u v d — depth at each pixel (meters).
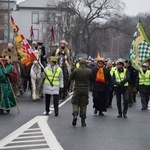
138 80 23.38
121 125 16.50
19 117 18.16
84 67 16.33
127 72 19.23
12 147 12.12
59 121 17.16
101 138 13.59
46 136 13.81
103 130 15.20
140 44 25.64
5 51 26.12
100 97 19.45
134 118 18.81
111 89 23.17
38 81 25.58
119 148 12.09
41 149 11.84
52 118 17.98
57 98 18.78
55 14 82.31
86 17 85.94
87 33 88.62
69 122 16.97
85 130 15.11
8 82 19.30
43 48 27.52
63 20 81.81
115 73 19.19
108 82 19.48
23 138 13.48
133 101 27.03
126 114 20.38
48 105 19.05
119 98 19.17
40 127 15.60
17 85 26.70
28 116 18.50
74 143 12.70
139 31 25.72
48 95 18.89
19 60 26.70
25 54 22.67
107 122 17.30
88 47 87.88
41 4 114.75
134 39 25.72
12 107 19.39
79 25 84.62
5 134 14.16
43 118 17.89
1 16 77.50
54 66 18.91
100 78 19.27
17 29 22.66
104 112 20.97
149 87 23.19
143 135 14.33
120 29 91.00
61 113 19.73
